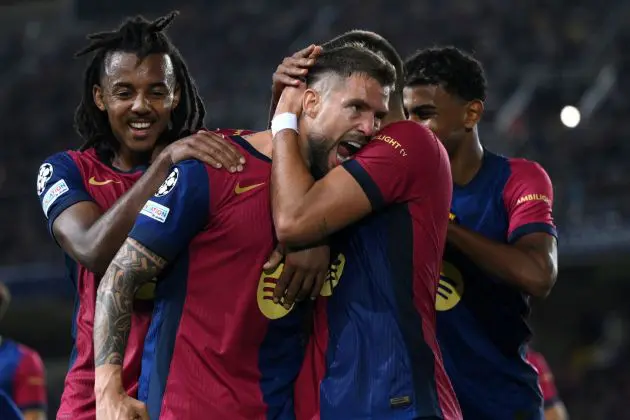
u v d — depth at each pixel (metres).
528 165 6.91
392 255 5.08
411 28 30.78
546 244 6.60
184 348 5.02
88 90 6.05
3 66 33.09
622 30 29.14
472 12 30.62
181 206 4.95
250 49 31.67
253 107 29.02
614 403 22.84
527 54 29.30
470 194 6.82
